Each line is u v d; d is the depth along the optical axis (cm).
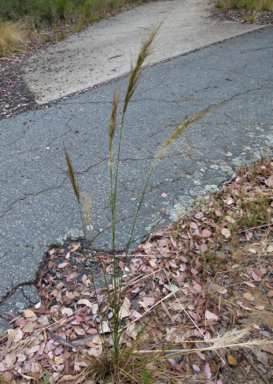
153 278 193
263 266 198
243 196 246
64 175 272
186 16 716
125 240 215
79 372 150
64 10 707
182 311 176
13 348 160
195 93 395
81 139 319
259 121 337
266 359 153
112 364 148
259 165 277
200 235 218
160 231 221
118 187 258
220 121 340
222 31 602
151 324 170
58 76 460
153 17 729
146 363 148
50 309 178
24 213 235
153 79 438
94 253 208
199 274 195
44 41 609
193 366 152
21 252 207
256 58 477
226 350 157
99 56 521
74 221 228
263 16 667
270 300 179
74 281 192
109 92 408
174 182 263
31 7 685
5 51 542
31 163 287
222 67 458
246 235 218
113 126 122
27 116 363
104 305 178
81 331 167
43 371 151
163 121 344
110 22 716
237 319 170
